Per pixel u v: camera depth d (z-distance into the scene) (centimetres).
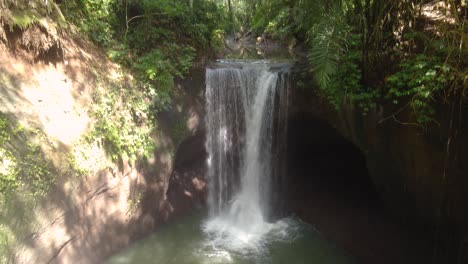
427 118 450
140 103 594
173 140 671
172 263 590
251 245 665
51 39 504
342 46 543
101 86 554
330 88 565
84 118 505
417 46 473
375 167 605
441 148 461
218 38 970
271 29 1257
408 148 508
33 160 407
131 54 650
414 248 542
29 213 391
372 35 510
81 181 474
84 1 611
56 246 439
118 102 564
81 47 569
